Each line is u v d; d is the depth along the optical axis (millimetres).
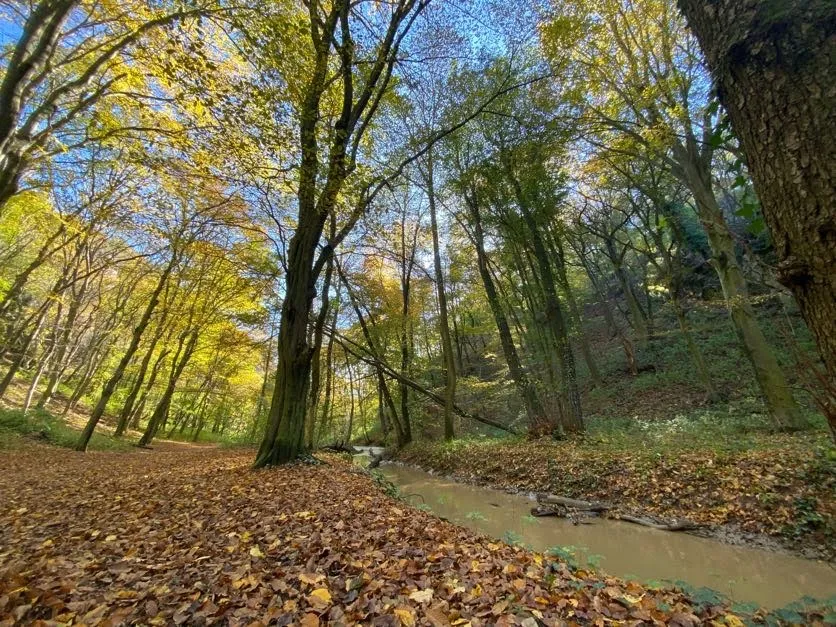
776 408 9977
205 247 17922
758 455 7863
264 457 10227
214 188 14859
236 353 25453
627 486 8922
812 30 1783
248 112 6938
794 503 6453
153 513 5879
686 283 23219
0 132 5859
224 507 6152
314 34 9117
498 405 24562
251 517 5570
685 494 7914
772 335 15539
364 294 22844
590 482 9641
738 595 4723
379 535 4938
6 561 3918
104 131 9055
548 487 10305
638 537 6957
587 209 22297
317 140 8938
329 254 11383
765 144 1923
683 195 17562
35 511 6109
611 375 21828
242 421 46906
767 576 5223
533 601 3268
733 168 2783
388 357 23844
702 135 10984
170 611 2994
